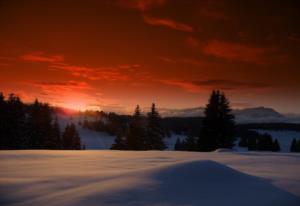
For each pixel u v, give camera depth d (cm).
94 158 1127
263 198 477
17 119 3619
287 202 463
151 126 3956
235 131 3023
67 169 802
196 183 539
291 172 756
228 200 463
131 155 1311
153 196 476
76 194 499
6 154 1205
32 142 3769
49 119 4019
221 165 639
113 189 510
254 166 904
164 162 1023
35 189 550
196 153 1523
